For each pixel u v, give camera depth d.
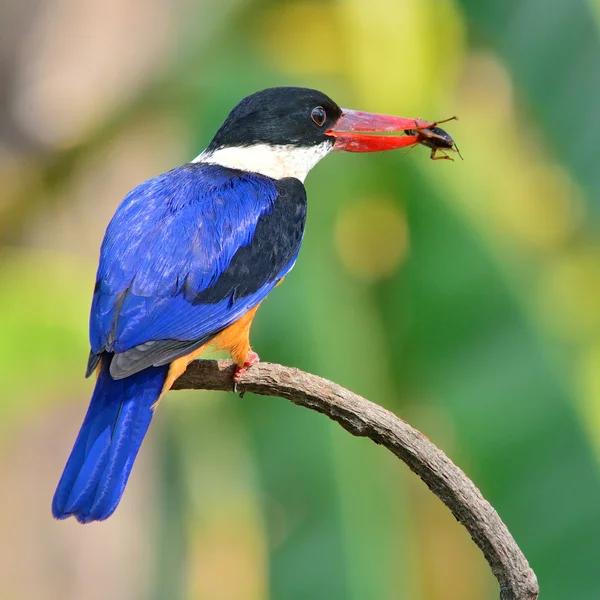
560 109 10.91
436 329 10.12
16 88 15.87
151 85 13.04
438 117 11.36
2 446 15.19
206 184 9.28
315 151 10.21
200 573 12.88
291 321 10.06
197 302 8.49
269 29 11.90
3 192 13.98
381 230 10.66
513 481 9.38
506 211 10.76
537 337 9.84
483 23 11.41
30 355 11.36
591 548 9.06
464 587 11.46
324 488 9.45
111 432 7.93
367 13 11.36
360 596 9.02
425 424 9.88
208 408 11.03
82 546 15.85
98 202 14.35
